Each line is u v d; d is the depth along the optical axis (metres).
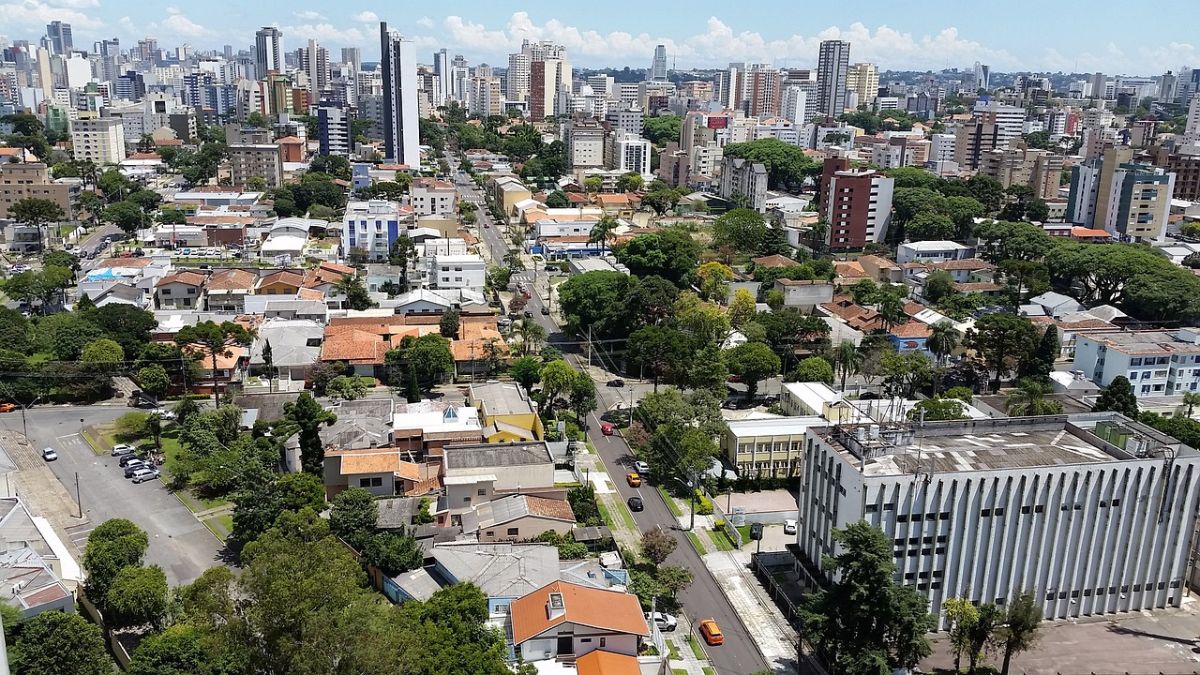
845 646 97.19
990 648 110.00
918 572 111.00
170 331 198.75
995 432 126.25
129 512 136.88
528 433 157.88
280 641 84.06
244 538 123.50
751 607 118.19
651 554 120.50
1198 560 125.25
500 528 125.62
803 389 176.88
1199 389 188.50
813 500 121.88
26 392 174.12
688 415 154.12
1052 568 114.81
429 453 149.38
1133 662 107.88
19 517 120.38
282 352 192.38
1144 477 113.56
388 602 111.62
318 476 143.12
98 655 92.81
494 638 98.50
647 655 105.19
